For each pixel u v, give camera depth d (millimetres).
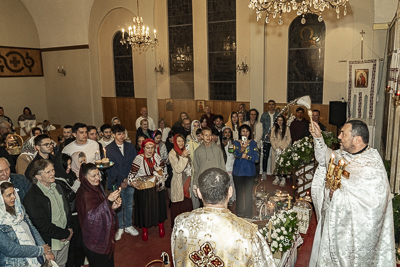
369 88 8094
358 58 9094
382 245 2902
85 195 3531
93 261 3576
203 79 11523
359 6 8875
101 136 7203
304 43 9930
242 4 10523
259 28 10062
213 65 11344
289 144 7406
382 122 8180
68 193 4043
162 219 5344
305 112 10102
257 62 10234
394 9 7602
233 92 11172
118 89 13141
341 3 5523
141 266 4602
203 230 1996
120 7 12156
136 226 5629
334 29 9461
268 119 8578
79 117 13969
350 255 2875
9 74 13375
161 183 5168
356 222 2789
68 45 13531
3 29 13086
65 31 13438
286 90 10289
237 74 10938
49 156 4918
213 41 11203
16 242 3020
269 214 4590
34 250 3100
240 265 1937
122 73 12930
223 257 1952
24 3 13633
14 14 13383
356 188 2785
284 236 3674
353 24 9102
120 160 5266
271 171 8312
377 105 8180
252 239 1980
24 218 3238
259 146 7910
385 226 2898
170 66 12008
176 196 5441
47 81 14484
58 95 14312
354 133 2867
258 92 10359
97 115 13578
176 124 8180
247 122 8258
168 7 11688
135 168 5059
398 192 4785
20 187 3723
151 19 11648
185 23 11508
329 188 2902
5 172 3410
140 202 5129
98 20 12727
